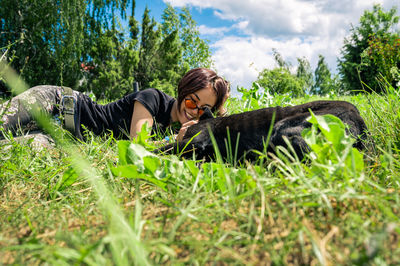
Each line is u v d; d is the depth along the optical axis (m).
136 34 33.91
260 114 1.78
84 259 0.68
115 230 0.75
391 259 0.67
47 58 20.19
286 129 1.65
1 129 1.92
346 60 37.09
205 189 1.24
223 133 1.79
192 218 0.99
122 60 28.81
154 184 1.35
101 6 25.11
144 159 1.35
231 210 1.05
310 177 1.18
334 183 1.07
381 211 0.91
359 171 1.12
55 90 2.93
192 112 2.93
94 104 3.20
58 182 1.42
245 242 0.82
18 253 0.83
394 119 2.24
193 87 2.84
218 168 1.28
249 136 1.72
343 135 1.17
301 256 0.74
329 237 0.78
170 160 1.38
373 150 1.78
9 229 1.03
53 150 2.36
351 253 0.70
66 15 20.23
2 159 1.73
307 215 0.95
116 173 1.34
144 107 3.02
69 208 1.17
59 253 0.67
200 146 1.82
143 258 0.67
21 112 2.59
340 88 5.80
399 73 3.67
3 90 1.99
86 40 25.28
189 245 0.83
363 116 2.64
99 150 2.19
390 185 1.31
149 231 0.85
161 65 33.62
